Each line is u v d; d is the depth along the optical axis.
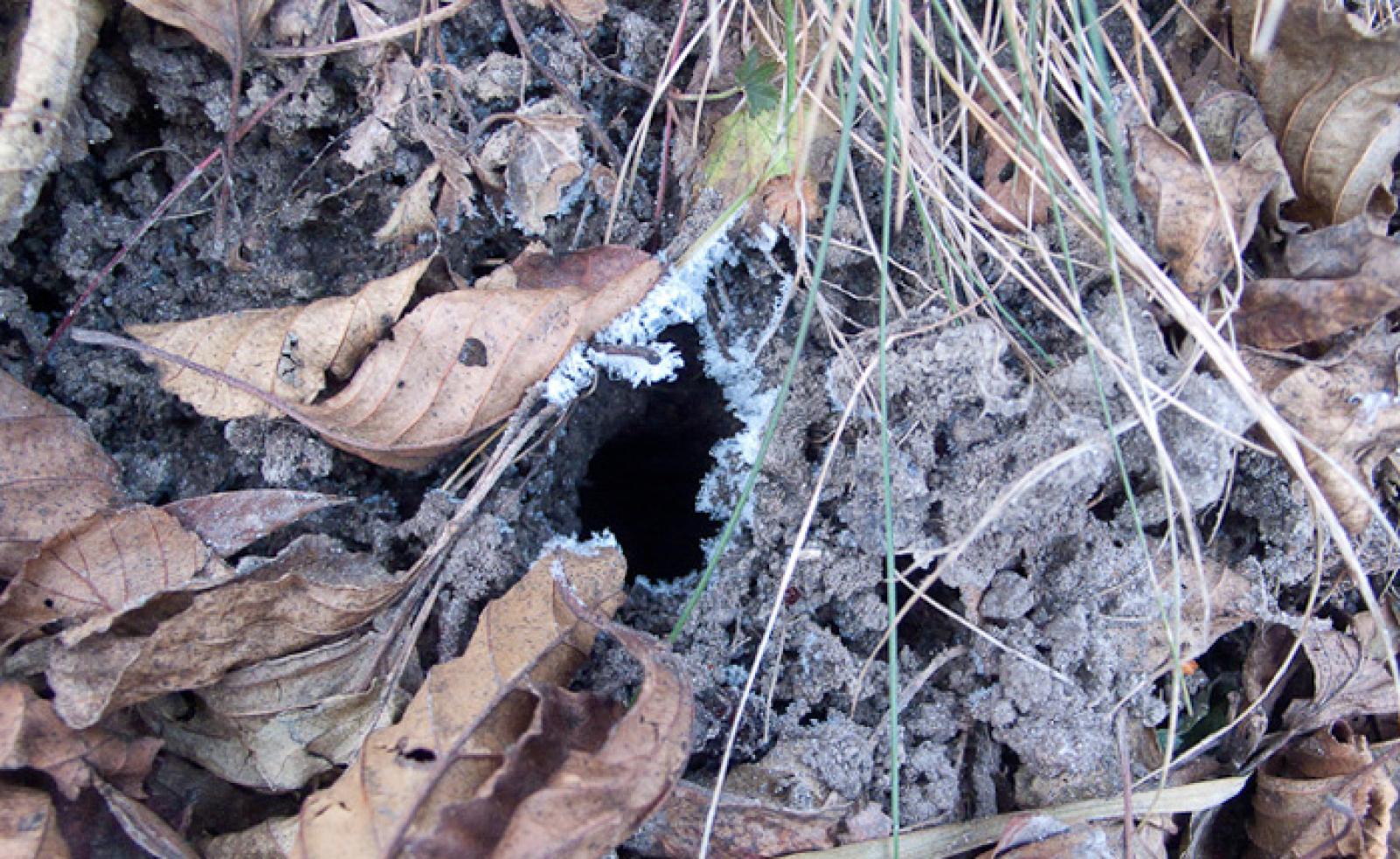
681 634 0.30
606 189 0.32
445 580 0.29
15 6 0.29
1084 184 0.31
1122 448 0.29
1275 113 0.31
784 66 0.32
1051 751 0.29
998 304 0.30
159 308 0.31
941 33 0.33
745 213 0.31
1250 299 0.30
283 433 0.29
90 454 0.28
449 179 0.31
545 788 0.23
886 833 0.28
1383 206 0.31
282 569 0.26
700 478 0.35
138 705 0.26
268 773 0.27
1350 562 0.28
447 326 0.28
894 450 0.30
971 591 0.30
